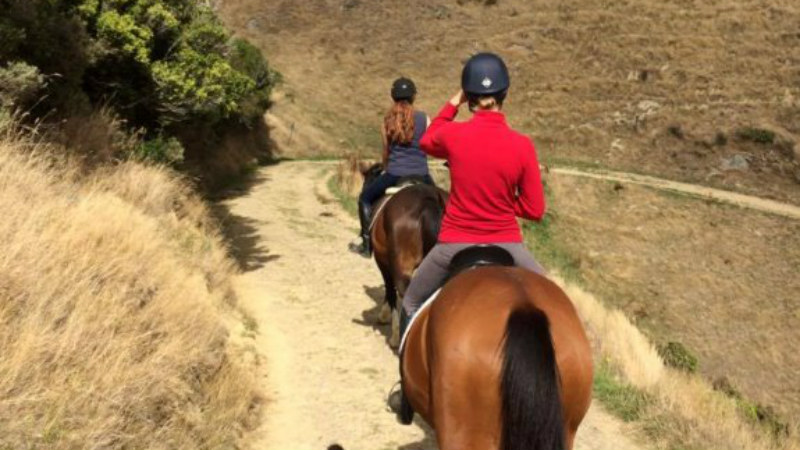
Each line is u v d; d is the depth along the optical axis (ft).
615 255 91.61
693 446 20.56
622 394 23.35
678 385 26.73
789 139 117.29
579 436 20.39
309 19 184.96
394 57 171.32
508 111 144.46
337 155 133.08
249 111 108.78
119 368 15.24
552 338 9.86
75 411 13.69
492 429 9.61
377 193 24.14
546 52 161.68
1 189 19.80
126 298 18.70
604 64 151.94
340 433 19.33
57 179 24.93
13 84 27.12
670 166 121.70
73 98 36.29
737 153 119.03
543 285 10.92
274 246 43.47
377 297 33.09
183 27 53.31
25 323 14.83
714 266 89.15
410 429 19.74
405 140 23.06
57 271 16.94
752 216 98.89
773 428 29.96
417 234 20.77
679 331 77.20
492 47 168.35
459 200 12.48
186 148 72.43
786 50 140.05
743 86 133.69
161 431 15.14
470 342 9.80
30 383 13.56
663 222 98.94
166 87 46.75
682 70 142.61
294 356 25.04
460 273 11.60
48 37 33.24
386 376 23.49
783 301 81.76
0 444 12.04
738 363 72.28
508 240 12.41
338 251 42.86
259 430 18.99
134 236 22.63
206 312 22.07
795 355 73.46
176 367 17.56
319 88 159.12
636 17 163.22
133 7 45.03
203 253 30.81
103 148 34.76
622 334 32.71
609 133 132.36
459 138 12.20
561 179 108.99
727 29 151.23
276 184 80.84
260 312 29.73
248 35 179.42
